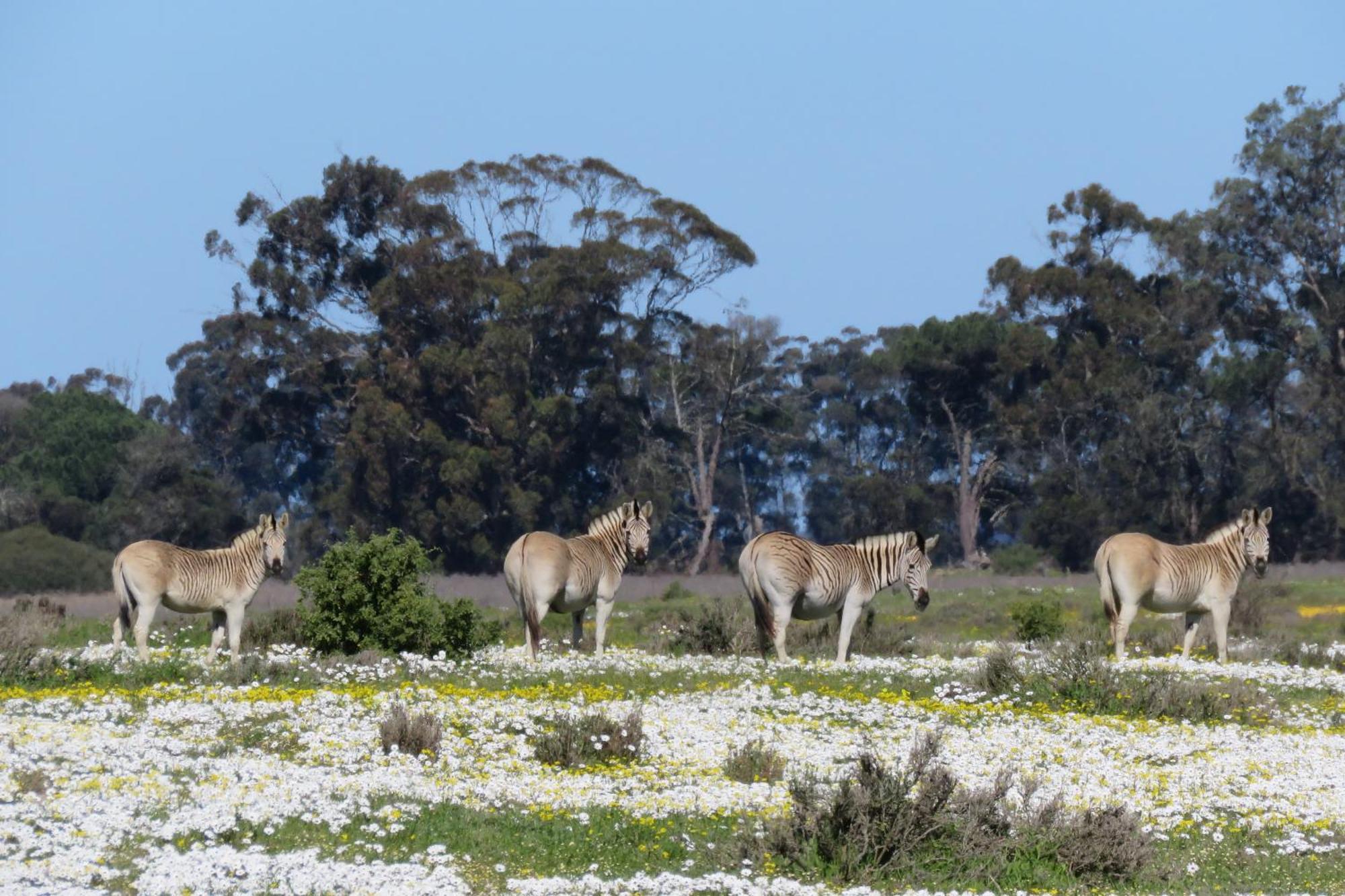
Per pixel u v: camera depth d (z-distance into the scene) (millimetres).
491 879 43188
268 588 193250
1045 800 51969
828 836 46438
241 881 40281
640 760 59750
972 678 80188
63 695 67375
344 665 80000
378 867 41906
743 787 54031
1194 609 92562
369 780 52531
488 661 85938
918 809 47594
